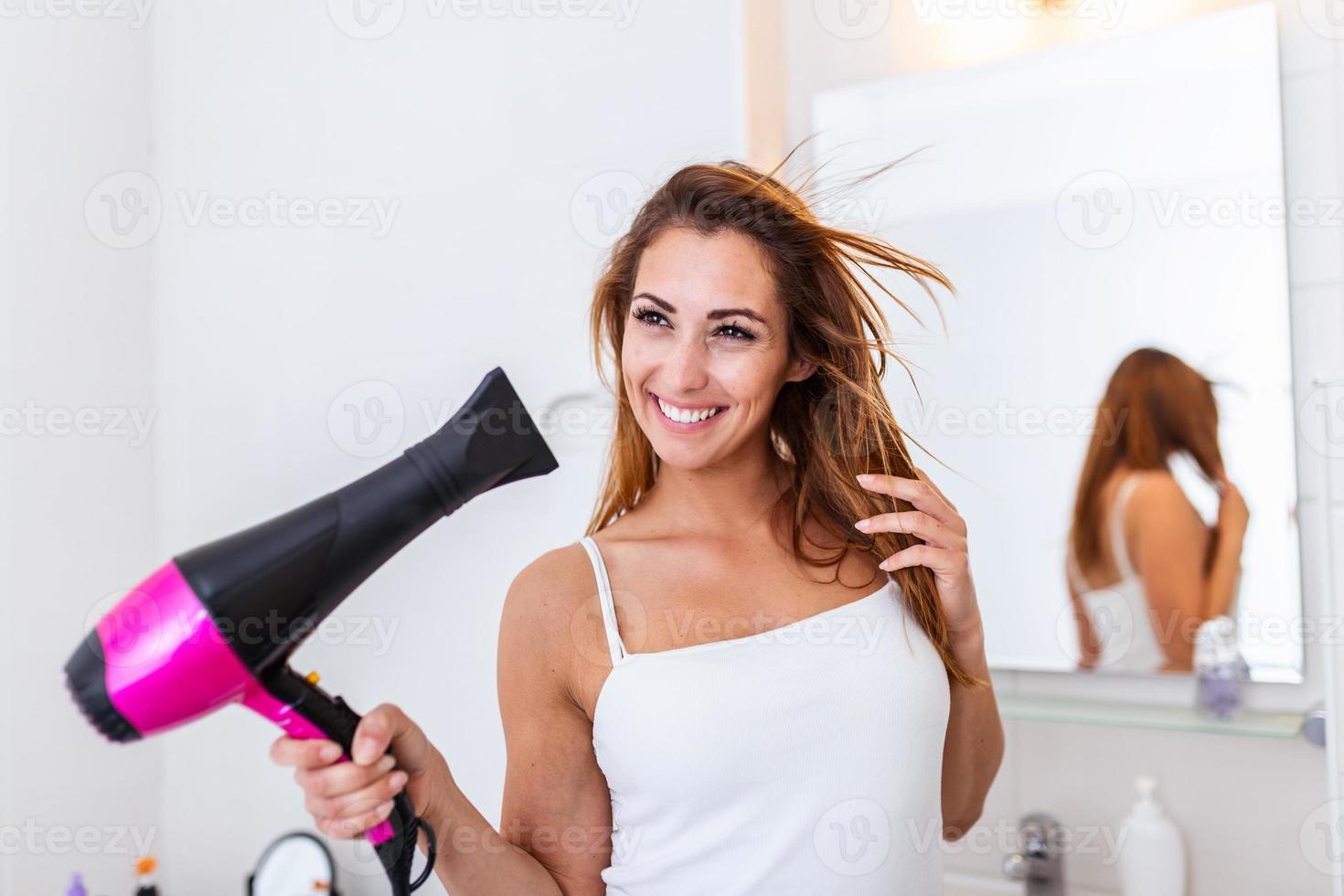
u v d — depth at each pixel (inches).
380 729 22.9
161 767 67.2
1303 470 46.1
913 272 37.2
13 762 58.9
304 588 22.4
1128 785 49.3
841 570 35.9
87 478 63.2
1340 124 45.2
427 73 58.4
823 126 54.0
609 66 53.2
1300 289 46.1
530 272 55.1
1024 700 50.2
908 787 33.4
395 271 59.3
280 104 63.3
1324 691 45.6
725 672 32.1
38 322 60.7
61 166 62.2
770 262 32.7
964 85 51.3
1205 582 47.7
